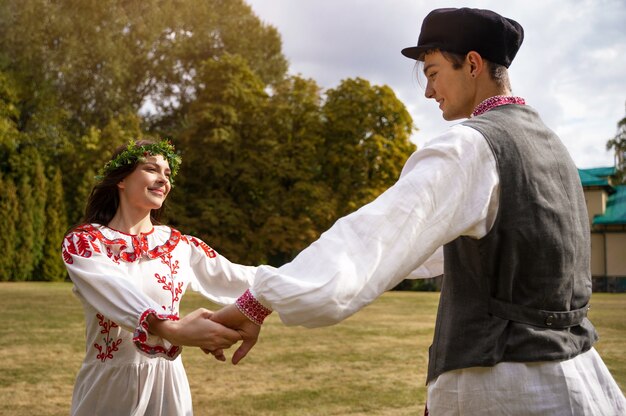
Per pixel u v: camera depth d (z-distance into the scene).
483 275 1.50
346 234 1.34
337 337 8.05
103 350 2.56
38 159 26.44
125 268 2.60
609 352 6.61
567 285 1.53
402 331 8.77
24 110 29.44
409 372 5.69
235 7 34.09
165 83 33.03
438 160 1.42
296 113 27.44
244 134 27.14
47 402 4.49
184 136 26.75
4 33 28.47
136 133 28.34
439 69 1.66
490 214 1.47
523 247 1.47
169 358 2.18
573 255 1.54
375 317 10.95
